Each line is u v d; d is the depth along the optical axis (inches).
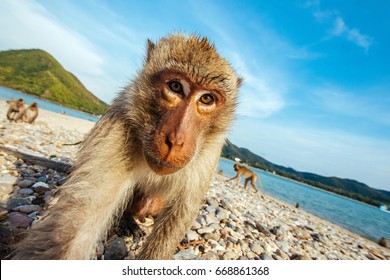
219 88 9.9
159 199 15.1
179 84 9.8
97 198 9.0
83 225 8.3
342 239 33.6
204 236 15.2
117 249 11.3
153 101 9.9
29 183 15.1
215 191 32.6
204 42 10.1
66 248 7.6
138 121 10.0
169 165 9.1
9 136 27.0
